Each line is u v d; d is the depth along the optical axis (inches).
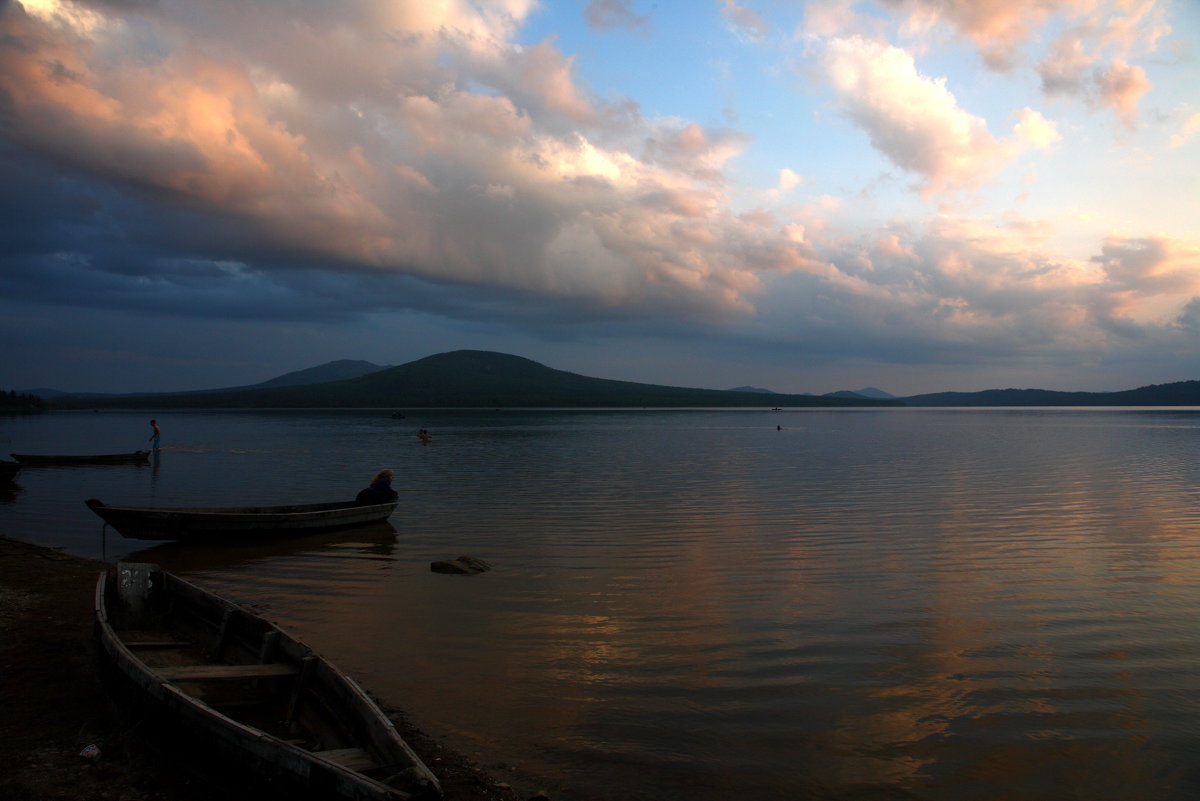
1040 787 270.7
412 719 321.4
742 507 949.2
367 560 649.0
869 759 289.0
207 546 717.9
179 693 262.8
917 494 1080.2
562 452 2038.6
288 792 220.1
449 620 465.1
